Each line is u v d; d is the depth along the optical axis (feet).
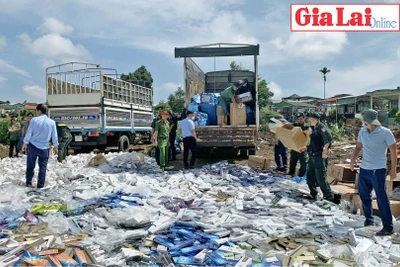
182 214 14.65
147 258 10.95
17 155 37.14
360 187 14.40
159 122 27.78
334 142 50.42
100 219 14.10
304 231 13.39
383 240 12.73
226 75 45.80
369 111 13.70
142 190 18.78
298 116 23.50
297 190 20.15
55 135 21.70
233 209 16.21
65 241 11.83
